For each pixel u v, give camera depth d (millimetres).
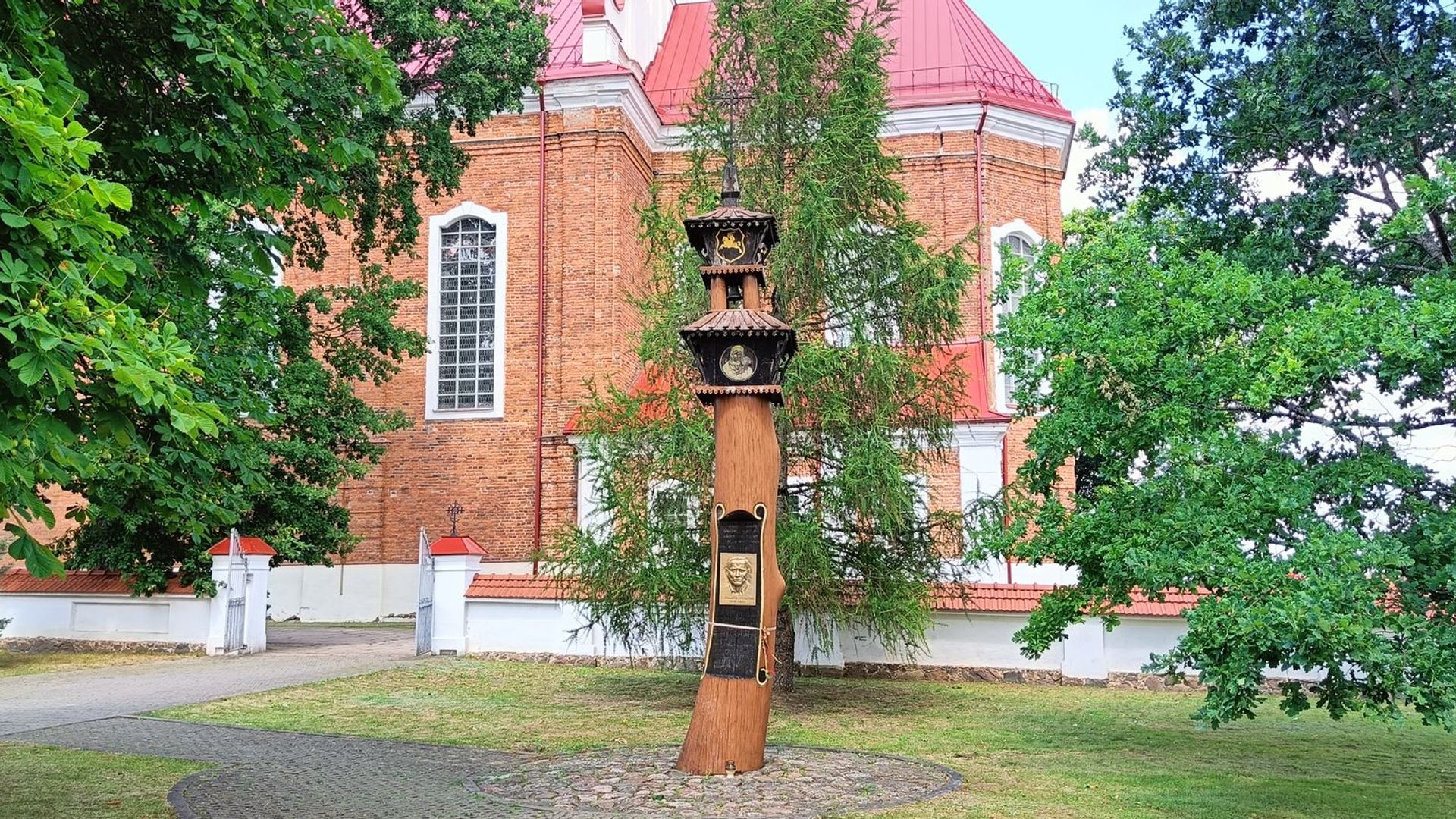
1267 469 8875
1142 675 16469
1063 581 22203
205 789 8914
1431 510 8633
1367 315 8625
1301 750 11539
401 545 27172
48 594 20016
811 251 14289
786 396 14180
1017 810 8227
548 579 18625
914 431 15047
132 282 7688
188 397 5883
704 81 15727
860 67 15008
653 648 17672
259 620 20047
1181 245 12336
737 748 9234
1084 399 9992
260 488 9062
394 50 18625
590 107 27297
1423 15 12047
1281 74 12734
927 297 14445
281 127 8578
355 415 22234
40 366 5234
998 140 28703
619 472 14758
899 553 14781
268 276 9727
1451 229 10766
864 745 11297
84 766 9875
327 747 10906
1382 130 11945
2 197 5387
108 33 7805
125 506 8438
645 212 15680
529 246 27516
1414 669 7816
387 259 20531
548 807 8203
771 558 9539
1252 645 8016
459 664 17984
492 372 27609
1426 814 8273
